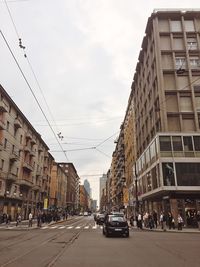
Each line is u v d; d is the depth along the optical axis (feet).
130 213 201.05
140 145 169.27
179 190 110.01
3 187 145.07
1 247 44.16
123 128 261.85
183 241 55.06
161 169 112.47
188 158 113.80
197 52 129.29
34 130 200.23
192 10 135.44
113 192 374.63
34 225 120.98
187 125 121.39
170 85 126.31
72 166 436.76
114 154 355.97
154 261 31.09
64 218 219.20
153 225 100.32
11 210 157.38
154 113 132.67
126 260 31.86
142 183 155.84
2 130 142.51
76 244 49.55
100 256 34.99
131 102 208.03
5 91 140.87
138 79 177.78
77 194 531.91
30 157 194.39
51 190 295.89
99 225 130.41
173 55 129.08
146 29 144.25
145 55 154.92
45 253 37.58
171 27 134.51
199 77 126.72
